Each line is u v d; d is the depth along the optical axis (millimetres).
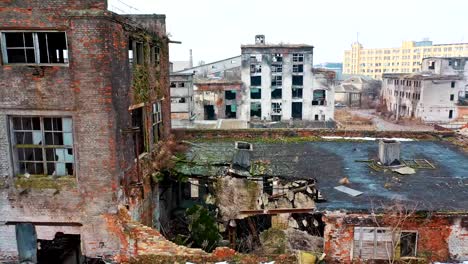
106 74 11617
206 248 16078
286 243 15570
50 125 12406
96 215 12328
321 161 17922
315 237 15820
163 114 19156
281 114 56812
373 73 154625
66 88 11727
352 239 12617
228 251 12344
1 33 11547
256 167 17062
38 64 11672
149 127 16172
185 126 44750
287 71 55531
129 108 13438
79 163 12117
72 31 11336
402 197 13430
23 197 12398
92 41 11367
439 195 13625
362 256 12711
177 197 20250
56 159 12570
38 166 12711
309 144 21312
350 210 12477
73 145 12125
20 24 11305
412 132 22422
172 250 12367
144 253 12422
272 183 16438
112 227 12352
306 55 55125
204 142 22062
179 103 49625
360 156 18641
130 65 13820
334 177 15680
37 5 11211
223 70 63188
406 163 17453
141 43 15062
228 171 16656
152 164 16281
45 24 11312
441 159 18141
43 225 12648
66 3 11227
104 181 12156
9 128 12133
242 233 17391
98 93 11680
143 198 15109
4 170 12312
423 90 59312
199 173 16891
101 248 12539
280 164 17516
